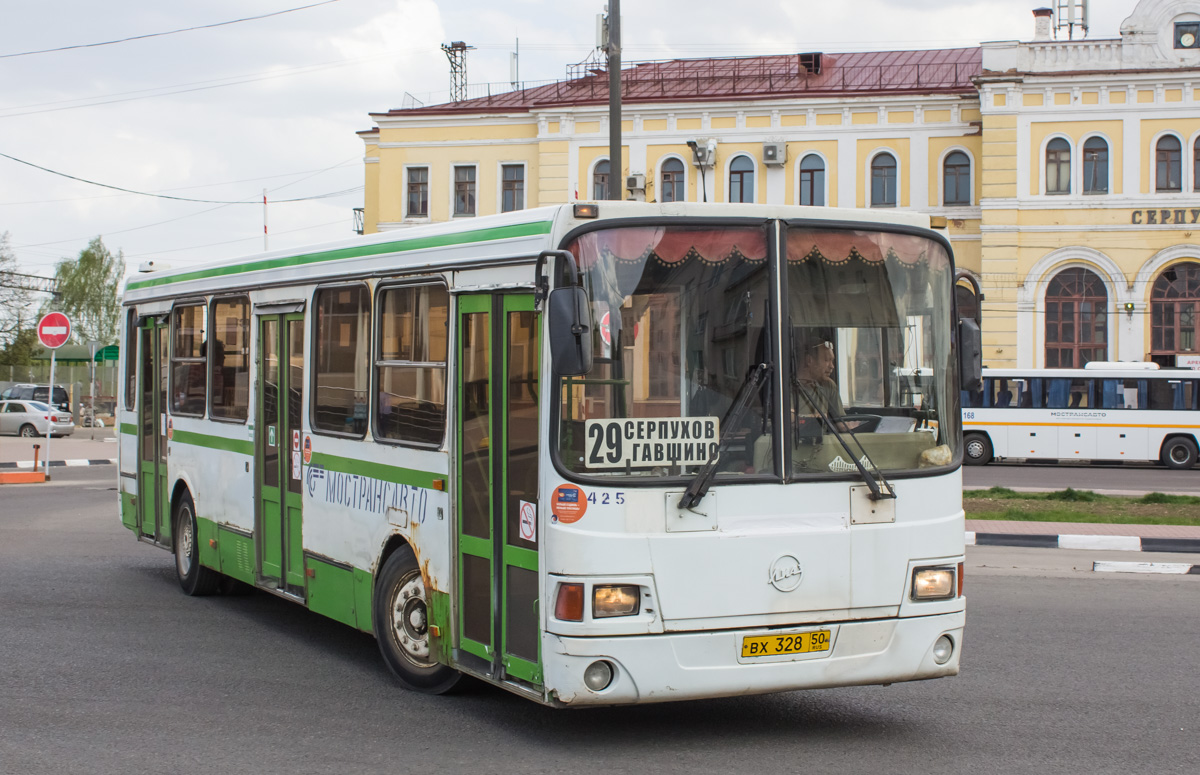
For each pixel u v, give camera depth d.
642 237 6.05
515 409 6.28
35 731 6.50
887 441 6.39
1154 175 37.47
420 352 7.25
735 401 6.11
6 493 20.66
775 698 7.43
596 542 5.81
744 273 6.18
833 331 6.32
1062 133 38.03
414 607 7.40
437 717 6.86
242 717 6.82
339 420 8.23
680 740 6.42
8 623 9.46
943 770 5.91
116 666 8.09
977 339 6.65
